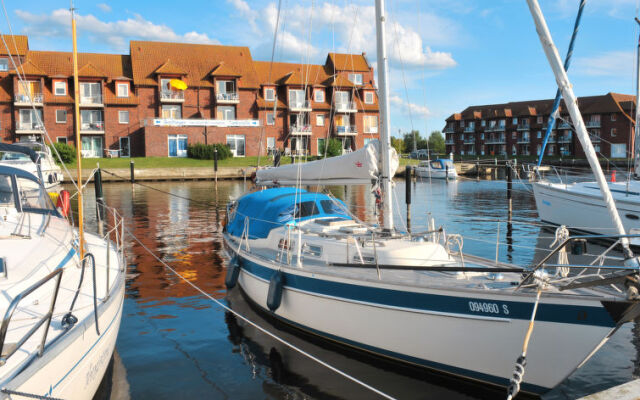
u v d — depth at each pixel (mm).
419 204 22703
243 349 6238
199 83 40281
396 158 6914
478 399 5066
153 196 25203
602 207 13180
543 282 4609
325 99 43312
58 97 37469
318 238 7141
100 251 6941
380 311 5641
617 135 54062
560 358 4602
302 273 6461
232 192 27438
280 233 7750
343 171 7203
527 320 4676
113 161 36562
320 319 6336
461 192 29297
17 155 15914
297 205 8258
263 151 41156
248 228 8344
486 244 13281
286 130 42062
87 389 4324
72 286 5012
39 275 4703
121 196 25203
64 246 5520
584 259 11273
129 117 39250
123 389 5223
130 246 12672
